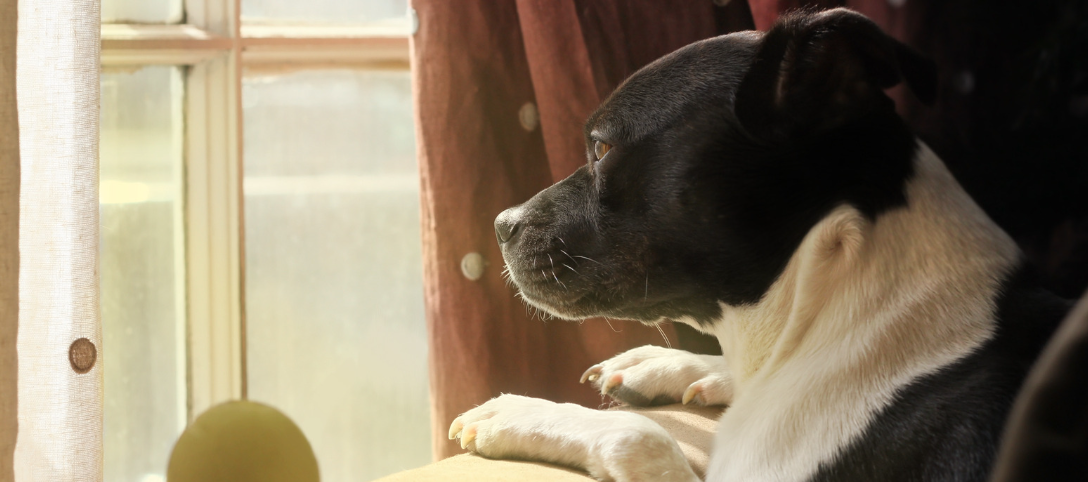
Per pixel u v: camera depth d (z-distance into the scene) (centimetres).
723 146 103
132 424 178
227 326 174
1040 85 189
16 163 104
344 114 196
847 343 94
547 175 163
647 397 137
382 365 208
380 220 204
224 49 168
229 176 172
